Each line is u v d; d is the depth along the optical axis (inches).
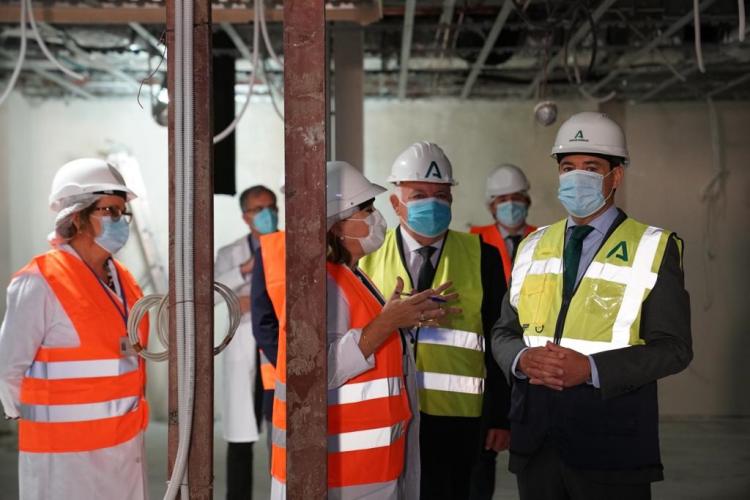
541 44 233.0
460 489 119.4
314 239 77.1
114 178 106.6
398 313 84.0
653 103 299.7
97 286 104.7
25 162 299.1
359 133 204.2
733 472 219.0
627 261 93.8
